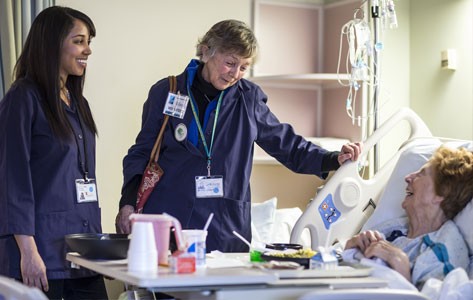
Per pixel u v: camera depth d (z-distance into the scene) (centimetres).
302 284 200
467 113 404
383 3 373
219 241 288
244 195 296
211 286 190
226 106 295
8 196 265
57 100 275
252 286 195
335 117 452
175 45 419
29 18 375
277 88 454
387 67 438
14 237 272
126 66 409
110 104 405
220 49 279
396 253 245
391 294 189
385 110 438
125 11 408
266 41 449
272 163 438
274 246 258
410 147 299
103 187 404
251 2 443
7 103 272
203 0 426
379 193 305
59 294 281
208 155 290
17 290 178
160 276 187
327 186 298
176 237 210
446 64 415
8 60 369
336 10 451
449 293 217
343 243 296
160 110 296
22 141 268
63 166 277
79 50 280
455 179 257
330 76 419
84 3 399
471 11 404
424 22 435
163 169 293
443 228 253
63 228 277
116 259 233
